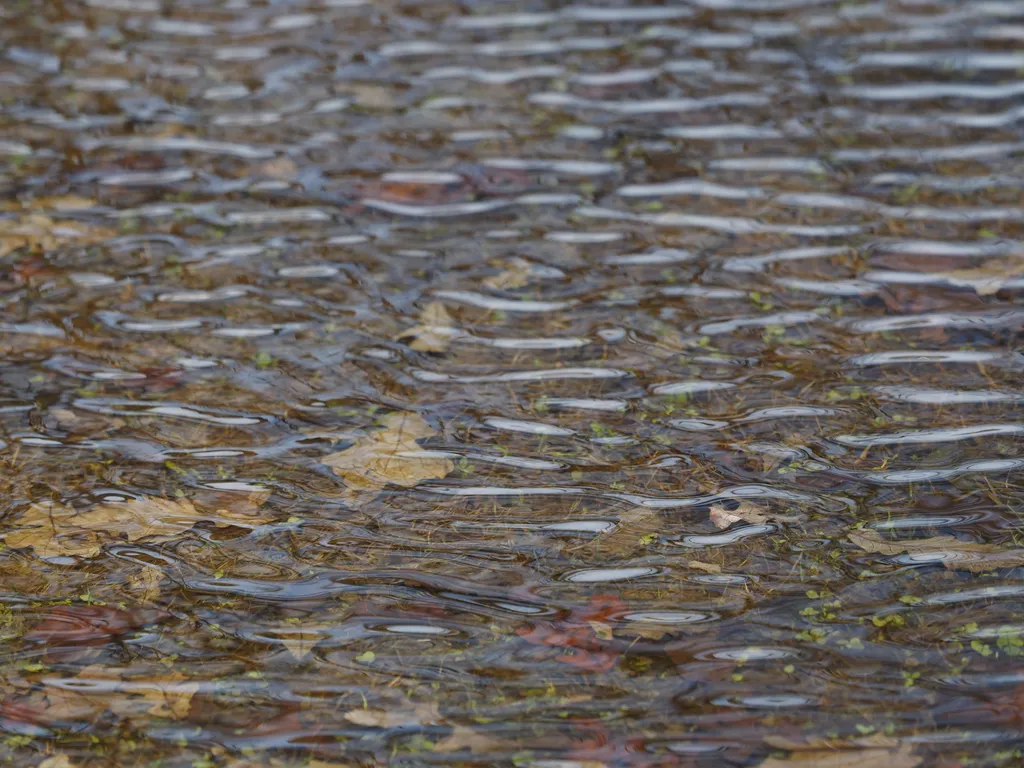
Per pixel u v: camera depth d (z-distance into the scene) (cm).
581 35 626
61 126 537
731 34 623
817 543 297
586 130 530
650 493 318
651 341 388
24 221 461
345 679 261
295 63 600
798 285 415
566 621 276
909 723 245
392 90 570
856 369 368
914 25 627
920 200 465
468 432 345
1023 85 553
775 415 348
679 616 277
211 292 419
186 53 612
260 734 247
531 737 246
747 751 240
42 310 407
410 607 281
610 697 255
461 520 309
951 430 337
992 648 264
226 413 355
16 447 338
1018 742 239
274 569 293
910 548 294
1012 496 309
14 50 613
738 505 312
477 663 265
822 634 270
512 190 484
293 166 505
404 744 245
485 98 561
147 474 328
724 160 502
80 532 304
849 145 510
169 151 517
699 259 434
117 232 457
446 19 651
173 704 255
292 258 440
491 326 399
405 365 379
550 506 314
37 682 260
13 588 285
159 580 289
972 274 414
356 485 323
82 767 240
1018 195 464
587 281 423
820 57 593
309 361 381
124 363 380
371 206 475
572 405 357
